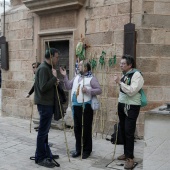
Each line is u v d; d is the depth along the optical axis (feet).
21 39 24.31
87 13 19.77
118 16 18.30
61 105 13.41
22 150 15.71
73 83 14.90
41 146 13.30
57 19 21.50
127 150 13.06
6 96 26.16
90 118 14.38
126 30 17.48
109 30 18.76
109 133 19.02
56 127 20.66
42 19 22.49
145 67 17.58
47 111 12.89
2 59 25.98
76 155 14.62
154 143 10.82
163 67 17.66
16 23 24.63
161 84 17.71
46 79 12.58
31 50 23.59
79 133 14.60
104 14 18.94
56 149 16.01
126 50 17.56
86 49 19.94
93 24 19.53
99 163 13.79
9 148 16.06
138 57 17.57
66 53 22.08
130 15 17.53
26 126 21.76
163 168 10.72
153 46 17.51
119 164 13.61
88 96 14.16
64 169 12.99
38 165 13.42
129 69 12.99
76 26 20.36
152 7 17.33
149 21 17.38
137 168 13.05
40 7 21.50
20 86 24.82
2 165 13.38
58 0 19.99
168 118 10.52
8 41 25.58
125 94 12.92
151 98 17.69
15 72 25.18
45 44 22.89
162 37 17.51
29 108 24.16
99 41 19.29
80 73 14.83
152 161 10.89
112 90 18.81
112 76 18.78
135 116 12.85
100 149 15.99
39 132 13.20
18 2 25.59
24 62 24.29
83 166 13.39
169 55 17.63
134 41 17.30
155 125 10.75
